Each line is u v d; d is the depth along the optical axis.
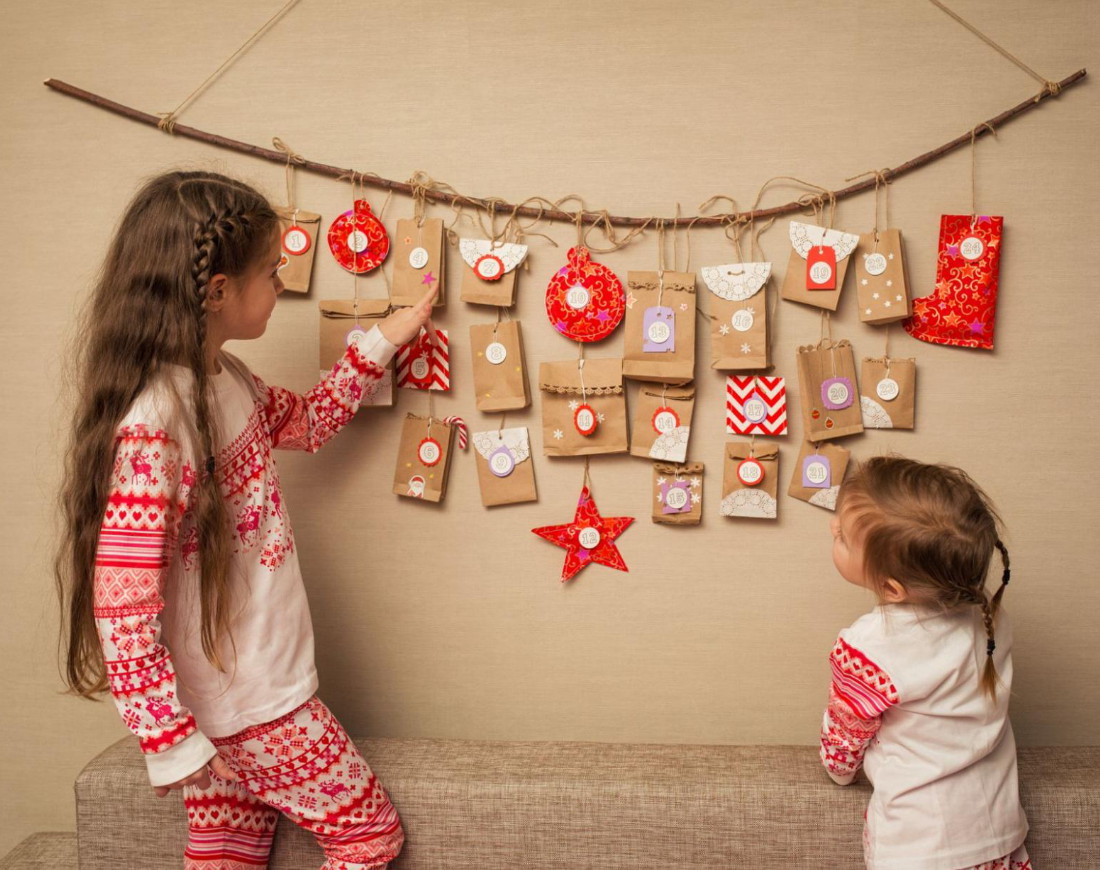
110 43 1.42
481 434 1.43
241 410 1.17
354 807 1.21
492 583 1.47
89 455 1.08
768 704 1.45
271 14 1.40
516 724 1.49
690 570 1.44
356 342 1.33
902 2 1.33
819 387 1.37
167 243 1.08
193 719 1.05
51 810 1.57
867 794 1.27
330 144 1.42
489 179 1.40
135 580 1.03
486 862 1.31
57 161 1.44
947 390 1.38
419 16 1.39
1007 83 1.33
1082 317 1.35
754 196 1.37
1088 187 1.33
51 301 1.46
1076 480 1.38
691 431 1.41
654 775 1.32
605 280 1.37
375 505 1.46
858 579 1.16
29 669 1.54
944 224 1.33
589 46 1.37
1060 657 1.41
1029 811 1.25
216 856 1.23
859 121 1.35
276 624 1.18
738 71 1.36
